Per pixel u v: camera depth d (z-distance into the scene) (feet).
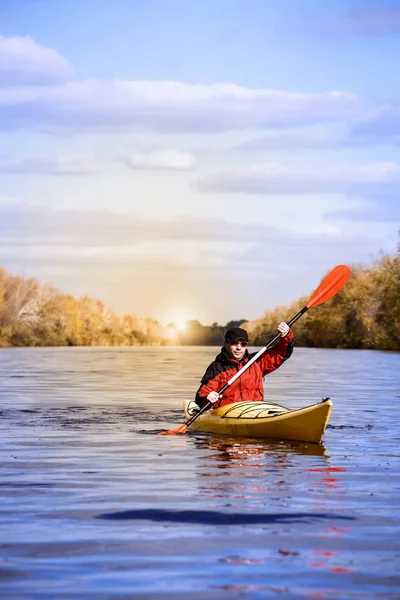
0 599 13.84
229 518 19.21
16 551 16.42
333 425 39.24
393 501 21.21
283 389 66.54
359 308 246.88
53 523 18.67
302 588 14.40
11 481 23.84
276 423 33.60
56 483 23.56
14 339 278.46
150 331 384.06
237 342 36.32
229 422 35.58
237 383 36.63
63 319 294.25
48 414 44.01
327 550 16.60
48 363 123.34
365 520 19.06
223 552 16.43
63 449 30.50
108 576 14.97
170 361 133.59
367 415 44.21
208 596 14.02
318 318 261.65
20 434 35.12
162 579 14.84
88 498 21.43
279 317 339.57
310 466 26.86
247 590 14.32
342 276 38.93
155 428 37.70
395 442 33.06
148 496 21.75
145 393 59.98
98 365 116.16
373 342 242.58
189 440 33.50
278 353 37.45
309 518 19.25
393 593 14.17
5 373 91.40
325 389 66.49
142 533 17.81
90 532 17.88
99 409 46.93
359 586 14.51
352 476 24.95
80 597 13.94
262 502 21.04
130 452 29.89
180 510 20.04
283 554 16.33
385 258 243.19
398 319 213.46
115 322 355.97
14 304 279.08
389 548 16.75
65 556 16.11
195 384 71.31
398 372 97.09
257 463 27.50
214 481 24.00
